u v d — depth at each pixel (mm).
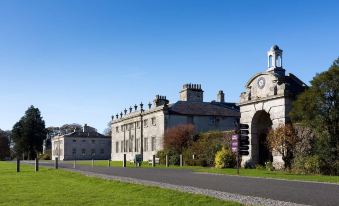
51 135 143875
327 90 26766
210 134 43500
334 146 26875
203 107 58031
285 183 19188
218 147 40719
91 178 22734
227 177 23562
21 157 117562
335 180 20844
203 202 12586
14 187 18578
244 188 16719
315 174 26516
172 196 14047
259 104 35281
